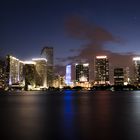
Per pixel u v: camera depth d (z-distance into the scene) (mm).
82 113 84000
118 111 90125
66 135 46219
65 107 109688
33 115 77625
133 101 156750
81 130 51125
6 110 94812
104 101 158000
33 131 50062
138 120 66000
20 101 160000
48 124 59156
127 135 46094
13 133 47938
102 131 50062
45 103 139375
